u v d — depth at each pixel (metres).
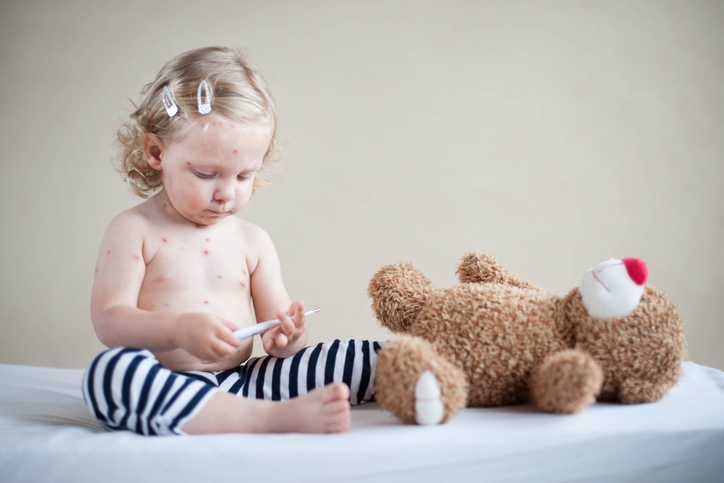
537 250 2.06
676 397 0.80
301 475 0.59
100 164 2.19
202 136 0.87
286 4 2.16
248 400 0.72
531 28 2.07
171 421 0.69
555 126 2.06
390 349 0.68
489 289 0.82
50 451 0.64
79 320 2.19
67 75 2.20
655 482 0.61
